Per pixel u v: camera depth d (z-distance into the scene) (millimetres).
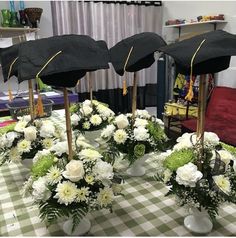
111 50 1221
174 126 3338
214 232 896
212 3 3680
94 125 1523
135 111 1317
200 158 872
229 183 831
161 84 4070
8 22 3145
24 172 1324
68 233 894
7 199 1091
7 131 1237
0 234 898
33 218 976
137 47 1149
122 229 919
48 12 3557
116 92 4422
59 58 764
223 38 794
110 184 891
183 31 4133
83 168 854
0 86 3336
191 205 829
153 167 1339
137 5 4289
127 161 1299
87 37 870
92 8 3996
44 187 826
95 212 1005
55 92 3027
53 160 907
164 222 948
